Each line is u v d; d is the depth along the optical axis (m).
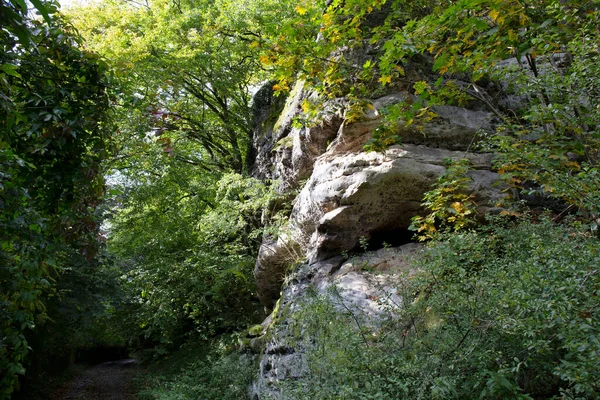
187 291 13.12
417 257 5.34
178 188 15.26
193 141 15.73
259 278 10.29
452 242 4.43
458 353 3.33
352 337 4.18
